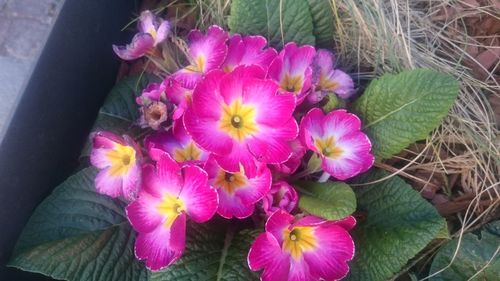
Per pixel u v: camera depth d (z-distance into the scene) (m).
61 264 0.18
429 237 0.18
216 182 0.17
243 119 0.17
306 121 0.17
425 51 0.23
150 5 0.27
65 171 0.23
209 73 0.16
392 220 0.18
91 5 0.22
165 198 0.17
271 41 0.21
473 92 0.23
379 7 0.22
